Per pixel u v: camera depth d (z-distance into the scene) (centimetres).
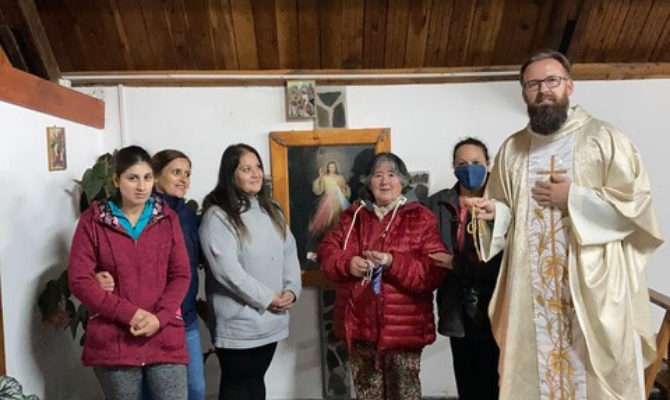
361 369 222
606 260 175
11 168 215
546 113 180
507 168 196
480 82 304
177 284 200
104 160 261
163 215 200
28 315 223
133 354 190
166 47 291
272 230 229
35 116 234
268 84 302
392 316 214
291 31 287
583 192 174
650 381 214
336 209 299
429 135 304
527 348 188
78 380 264
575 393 181
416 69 302
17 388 174
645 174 177
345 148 300
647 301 180
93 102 287
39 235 234
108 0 271
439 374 304
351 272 215
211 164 303
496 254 197
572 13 276
